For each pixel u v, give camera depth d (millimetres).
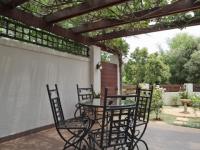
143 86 11109
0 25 4980
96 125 5840
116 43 9062
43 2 5316
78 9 5191
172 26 6262
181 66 20188
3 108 4898
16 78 5215
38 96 5855
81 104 4152
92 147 4133
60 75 6684
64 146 4371
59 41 6723
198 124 7238
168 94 12500
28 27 5621
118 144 3361
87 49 8070
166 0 5180
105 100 3133
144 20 5773
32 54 5691
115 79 9648
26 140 5027
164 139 5383
